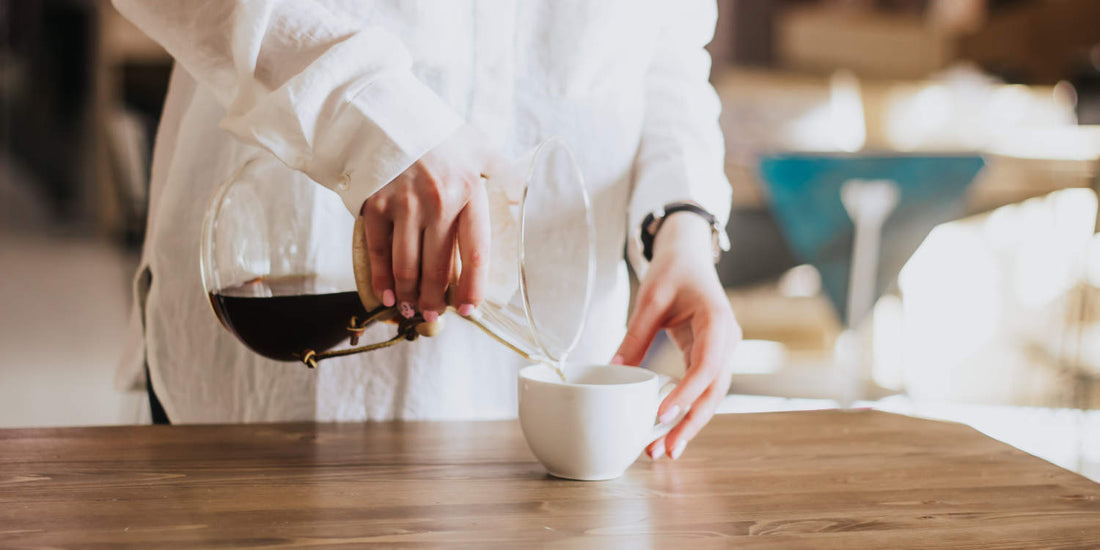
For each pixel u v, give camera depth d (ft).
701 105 3.81
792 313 10.73
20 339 12.04
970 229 12.24
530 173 2.34
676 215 3.26
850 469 2.79
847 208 8.48
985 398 10.18
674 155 3.59
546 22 3.49
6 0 25.70
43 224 22.89
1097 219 9.74
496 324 2.42
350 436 3.02
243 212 2.46
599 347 3.85
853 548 2.19
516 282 2.38
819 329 10.76
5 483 2.48
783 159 8.41
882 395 10.29
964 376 10.76
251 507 2.35
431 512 2.35
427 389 3.62
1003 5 16.39
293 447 2.88
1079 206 11.46
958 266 12.28
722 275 9.75
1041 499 2.56
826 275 8.79
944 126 13.52
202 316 3.51
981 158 8.20
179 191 3.43
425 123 2.31
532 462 2.80
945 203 8.43
